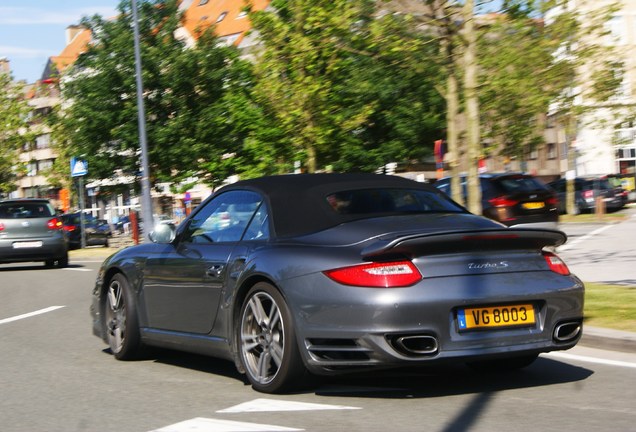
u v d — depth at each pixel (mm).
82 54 40938
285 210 7402
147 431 5996
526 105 21297
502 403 6551
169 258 8414
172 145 40594
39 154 108250
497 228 6887
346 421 6074
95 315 9695
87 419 6445
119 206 95000
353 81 26891
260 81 25703
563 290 6844
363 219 7164
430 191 7902
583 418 6008
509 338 6609
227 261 7562
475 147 14398
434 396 6859
